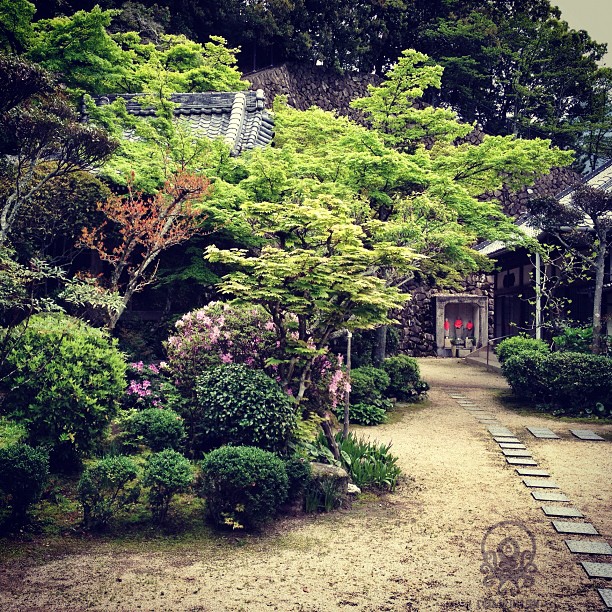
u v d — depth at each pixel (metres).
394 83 12.69
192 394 8.12
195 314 8.77
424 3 28.97
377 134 11.89
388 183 11.49
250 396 7.06
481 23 27.47
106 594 4.75
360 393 11.90
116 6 20.73
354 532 6.19
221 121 14.09
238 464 6.01
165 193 9.91
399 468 8.23
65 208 10.30
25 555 5.38
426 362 22.20
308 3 27.03
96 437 7.28
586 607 4.71
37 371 6.72
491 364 19.52
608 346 12.70
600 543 5.93
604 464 8.73
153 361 10.99
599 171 18.25
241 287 6.99
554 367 12.05
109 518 6.08
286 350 7.30
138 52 17.33
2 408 6.83
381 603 4.73
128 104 14.16
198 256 11.66
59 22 13.84
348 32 27.55
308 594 4.84
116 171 10.72
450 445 9.82
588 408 11.88
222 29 25.55
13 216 7.45
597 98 29.86
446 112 12.43
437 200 11.50
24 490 5.75
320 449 7.85
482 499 7.26
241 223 10.71
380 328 14.08
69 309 10.70
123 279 12.36
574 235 12.99
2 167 8.63
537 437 10.27
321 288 7.09
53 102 7.47
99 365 7.25
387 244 7.43
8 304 6.74
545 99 29.64
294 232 7.87
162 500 6.10
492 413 12.30
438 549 5.79
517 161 11.75
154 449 7.51
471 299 24.55
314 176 11.43
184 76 15.00
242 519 6.19
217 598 4.74
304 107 26.84
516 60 27.97
